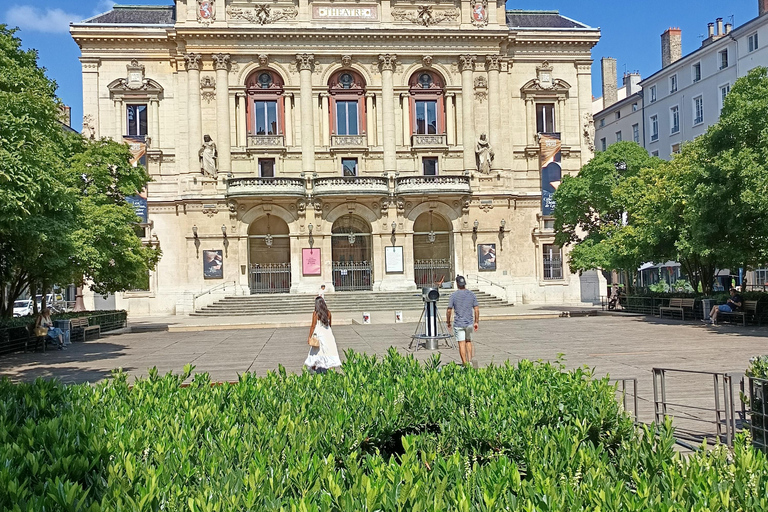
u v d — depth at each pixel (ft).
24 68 84.79
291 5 171.32
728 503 15.89
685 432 36.24
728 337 85.40
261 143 169.68
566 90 178.91
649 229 116.98
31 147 65.26
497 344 84.07
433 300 79.61
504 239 171.94
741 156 84.43
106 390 30.22
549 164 173.99
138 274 123.75
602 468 18.93
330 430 23.40
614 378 54.75
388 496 15.67
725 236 96.07
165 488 16.44
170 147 168.66
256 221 174.29
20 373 68.49
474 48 173.88
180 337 108.06
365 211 169.07
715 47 194.70
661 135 224.53
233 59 168.76
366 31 169.68
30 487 17.63
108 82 167.12
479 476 17.54
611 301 150.92
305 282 166.71
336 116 173.58
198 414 24.31
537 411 25.50
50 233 76.28
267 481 16.74
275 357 77.10
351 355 38.83
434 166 175.01
